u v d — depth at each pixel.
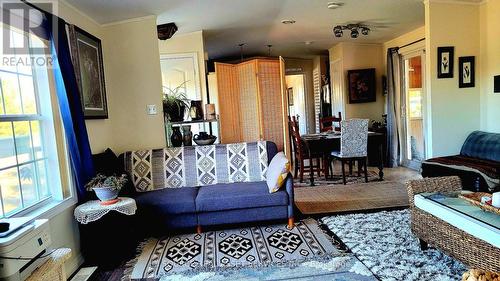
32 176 2.31
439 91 3.90
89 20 3.29
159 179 3.45
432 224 2.28
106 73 3.60
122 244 2.64
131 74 3.65
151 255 2.67
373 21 4.62
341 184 4.71
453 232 2.07
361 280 2.12
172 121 3.89
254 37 5.35
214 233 3.06
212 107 4.04
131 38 3.62
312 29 4.99
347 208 3.59
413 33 5.34
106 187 2.58
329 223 3.13
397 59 5.76
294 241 2.78
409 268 2.22
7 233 1.60
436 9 3.79
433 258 2.34
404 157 5.94
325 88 7.38
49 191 2.49
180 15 3.71
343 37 5.70
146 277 2.33
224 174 3.52
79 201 2.69
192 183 3.48
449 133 3.97
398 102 5.84
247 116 5.18
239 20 4.20
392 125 5.86
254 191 3.07
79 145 2.62
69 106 2.51
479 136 3.85
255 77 4.95
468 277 1.30
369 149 5.32
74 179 2.66
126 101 3.67
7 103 2.12
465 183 3.32
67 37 2.67
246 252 2.62
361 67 6.34
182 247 2.79
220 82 4.90
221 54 6.79
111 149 3.59
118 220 2.61
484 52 3.91
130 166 3.43
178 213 2.98
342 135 4.62
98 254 2.59
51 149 2.48
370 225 3.02
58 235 2.39
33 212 2.19
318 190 4.44
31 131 2.33
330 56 6.85
